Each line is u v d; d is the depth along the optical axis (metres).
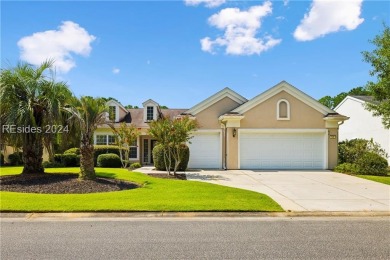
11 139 11.95
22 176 12.00
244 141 18.06
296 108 18.19
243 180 13.30
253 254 4.73
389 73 12.50
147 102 24.92
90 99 11.47
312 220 6.96
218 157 18.70
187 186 10.73
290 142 18.14
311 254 4.74
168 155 16.17
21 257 4.55
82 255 4.64
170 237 5.58
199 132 18.78
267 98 18.14
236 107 19.19
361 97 26.20
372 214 7.50
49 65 12.58
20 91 12.02
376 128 23.50
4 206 7.47
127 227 6.25
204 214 7.34
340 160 18.67
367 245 5.20
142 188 10.29
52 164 18.91
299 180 13.34
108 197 8.72
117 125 23.95
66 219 6.86
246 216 7.28
